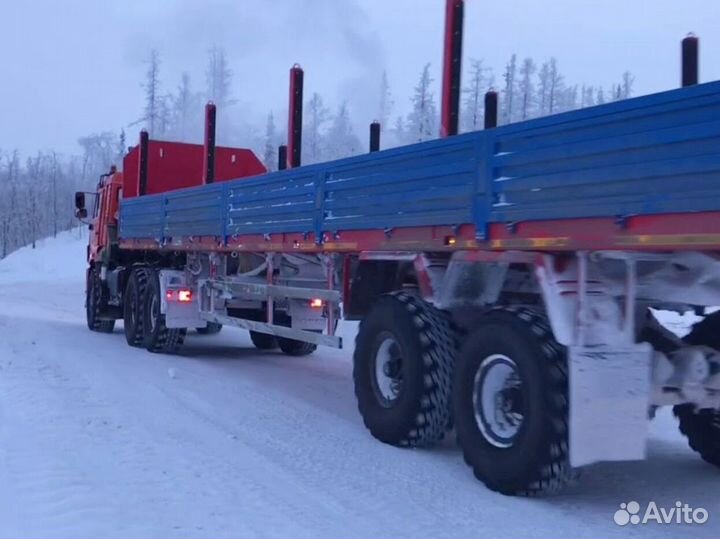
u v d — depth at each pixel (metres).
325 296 8.05
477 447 5.66
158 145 14.11
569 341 5.07
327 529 4.79
